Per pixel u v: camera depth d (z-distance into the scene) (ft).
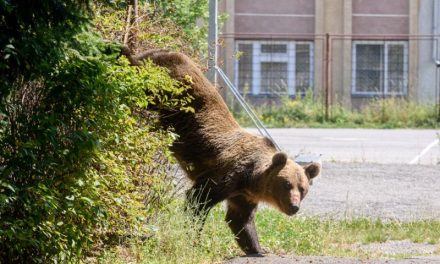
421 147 144.87
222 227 61.41
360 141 153.38
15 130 42.98
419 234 73.05
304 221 74.23
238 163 59.93
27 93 44.91
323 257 57.11
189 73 61.11
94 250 52.65
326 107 191.21
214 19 85.10
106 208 47.34
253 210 61.00
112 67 46.24
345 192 96.94
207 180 59.98
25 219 42.60
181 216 56.54
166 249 54.08
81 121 44.86
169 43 68.85
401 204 90.53
